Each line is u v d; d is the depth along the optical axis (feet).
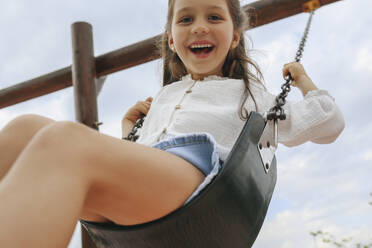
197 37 4.10
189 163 3.29
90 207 2.93
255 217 3.33
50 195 2.32
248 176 3.25
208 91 4.13
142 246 3.14
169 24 4.84
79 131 2.65
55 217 2.29
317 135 3.85
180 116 3.93
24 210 2.22
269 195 3.58
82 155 2.59
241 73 4.46
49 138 2.50
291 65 4.28
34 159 2.41
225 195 3.07
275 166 3.84
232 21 4.48
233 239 3.20
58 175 2.41
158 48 7.81
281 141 3.89
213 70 4.40
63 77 8.98
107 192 2.80
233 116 3.86
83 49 8.50
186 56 4.21
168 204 2.98
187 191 3.10
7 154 3.15
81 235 6.81
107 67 8.45
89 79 8.39
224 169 3.08
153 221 3.00
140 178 2.86
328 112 3.84
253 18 6.85
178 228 3.01
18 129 3.25
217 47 4.14
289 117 3.92
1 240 2.10
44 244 2.21
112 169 2.74
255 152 3.36
